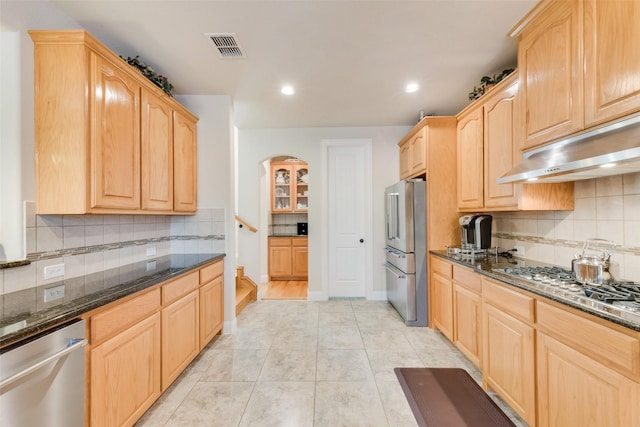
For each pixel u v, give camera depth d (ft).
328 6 5.40
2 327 3.28
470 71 7.97
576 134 4.67
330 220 13.44
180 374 7.04
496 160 7.24
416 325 10.00
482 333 6.43
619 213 5.19
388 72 8.01
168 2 5.24
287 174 18.47
